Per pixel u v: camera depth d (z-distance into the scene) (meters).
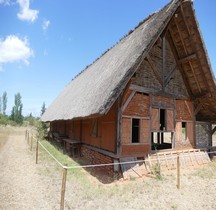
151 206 5.68
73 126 15.44
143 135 9.33
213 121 13.64
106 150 9.24
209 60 10.16
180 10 9.32
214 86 10.72
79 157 12.15
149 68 10.05
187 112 11.66
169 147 13.80
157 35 8.27
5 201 5.71
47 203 5.67
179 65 11.37
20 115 63.44
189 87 11.86
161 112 14.06
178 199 6.21
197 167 10.24
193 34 9.80
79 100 11.29
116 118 8.50
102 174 8.55
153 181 7.73
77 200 5.91
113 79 8.00
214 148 12.99
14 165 9.93
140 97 9.48
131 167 8.30
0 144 18.25
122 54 10.38
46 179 7.76
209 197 6.45
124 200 6.01
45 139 23.11
